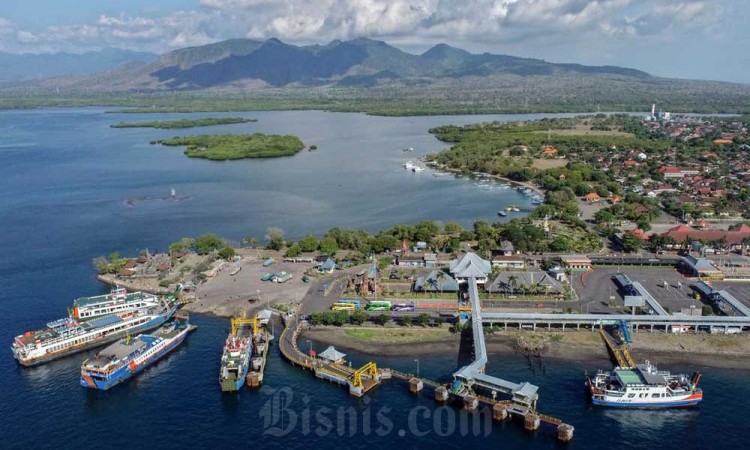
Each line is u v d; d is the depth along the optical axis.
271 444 162.75
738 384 190.50
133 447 163.00
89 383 194.62
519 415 173.62
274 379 198.75
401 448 160.38
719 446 160.62
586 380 188.88
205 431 169.62
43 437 168.50
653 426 169.75
